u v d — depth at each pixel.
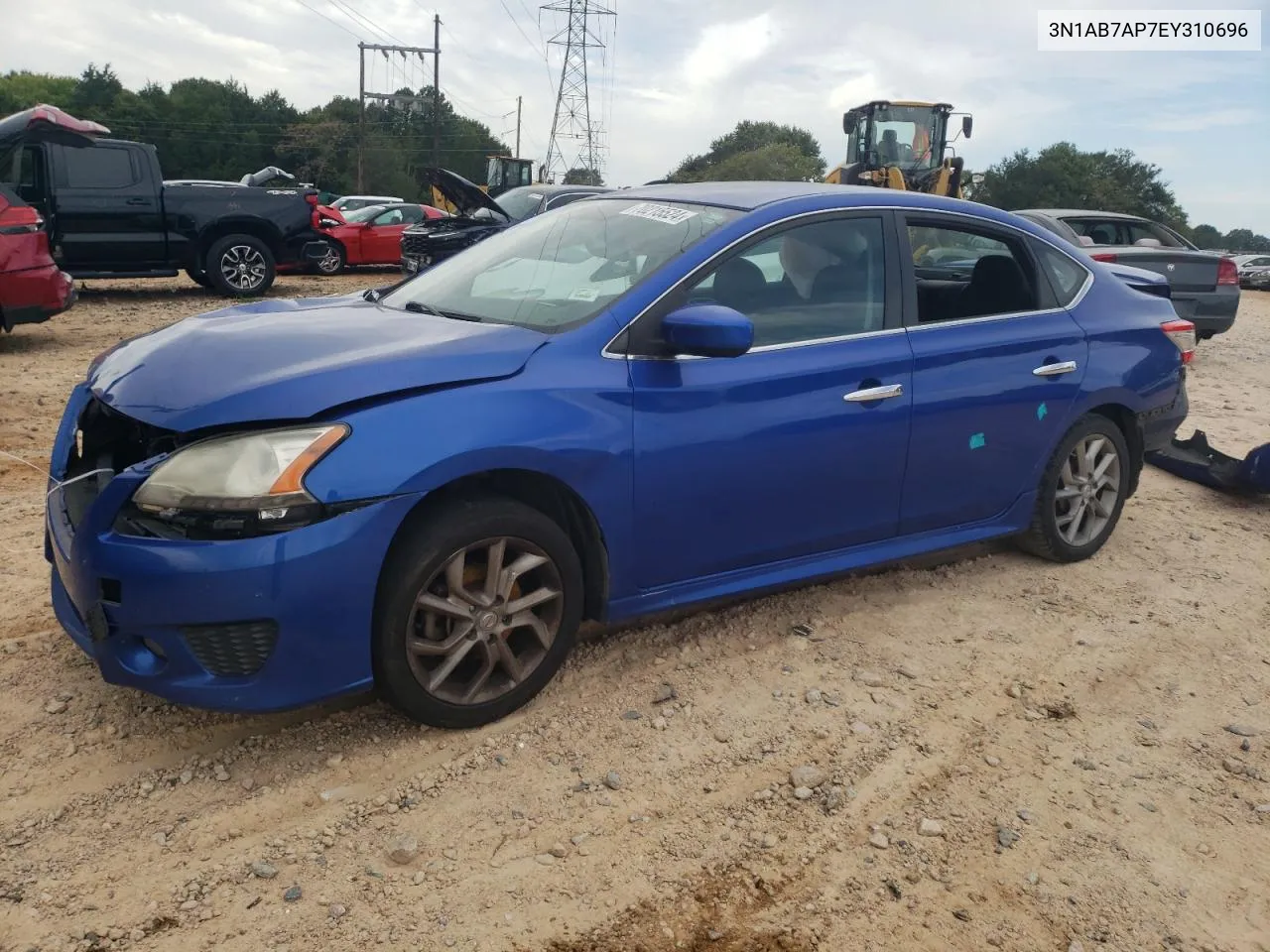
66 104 90.94
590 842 2.66
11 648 3.45
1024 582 4.53
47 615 3.72
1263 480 5.79
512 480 3.13
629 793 2.87
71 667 3.35
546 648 3.19
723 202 3.75
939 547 4.16
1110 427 4.67
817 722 3.29
